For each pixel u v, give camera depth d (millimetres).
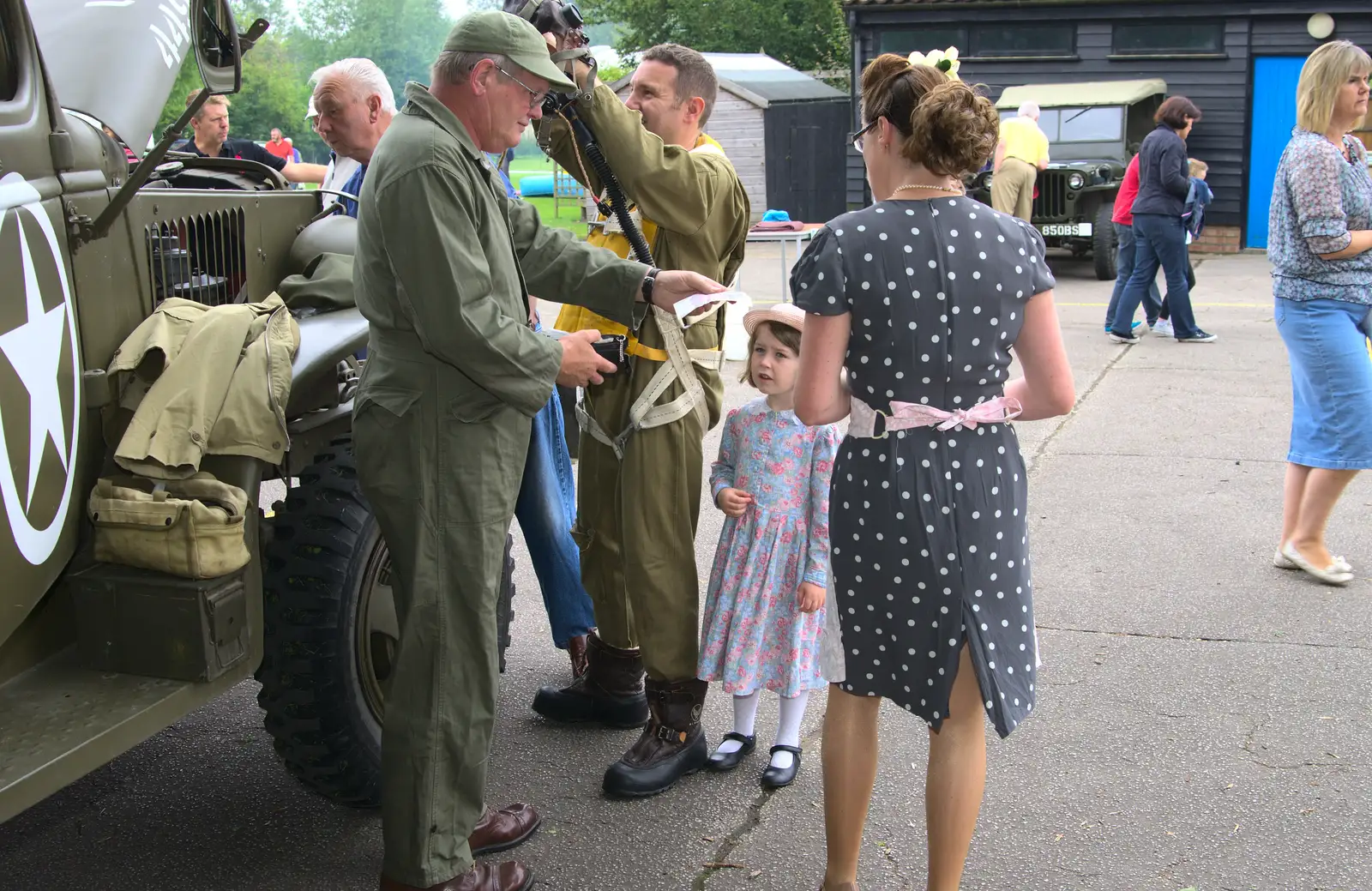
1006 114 14734
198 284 2824
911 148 2193
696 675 3135
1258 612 4160
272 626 2646
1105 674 3717
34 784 1923
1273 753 3217
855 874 2570
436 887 2438
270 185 3543
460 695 2412
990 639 2256
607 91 2852
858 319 2238
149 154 2254
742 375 3027
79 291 2309
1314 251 4125
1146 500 5438
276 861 2822
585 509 3264
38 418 2119
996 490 2277
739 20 32469
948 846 2350
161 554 2234
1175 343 9289
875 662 2363
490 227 2395
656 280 2846
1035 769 3166
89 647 2309
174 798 3121
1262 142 15742
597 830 2922
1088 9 15883
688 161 2922
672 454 3010
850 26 16891
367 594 2764
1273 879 2670
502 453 2416
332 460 2787
